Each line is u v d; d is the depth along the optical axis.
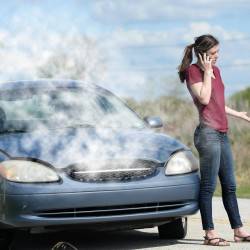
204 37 13.66
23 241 14.76
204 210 13.84
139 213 13.01
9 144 13.26
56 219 12.62
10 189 12.62
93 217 12.72
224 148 13.95
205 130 13.74
